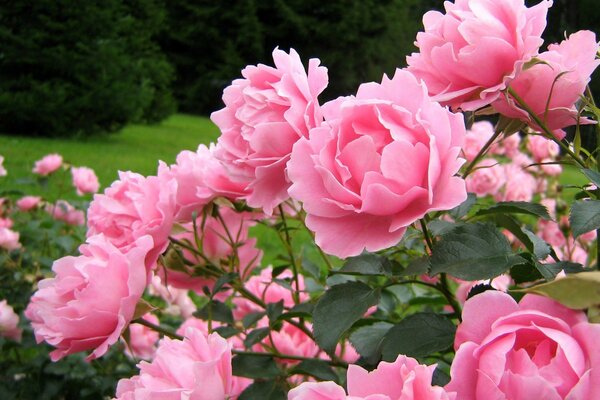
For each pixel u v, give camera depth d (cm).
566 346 31
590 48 46
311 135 40
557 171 127
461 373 32
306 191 39
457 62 44
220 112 51
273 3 1019
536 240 47
